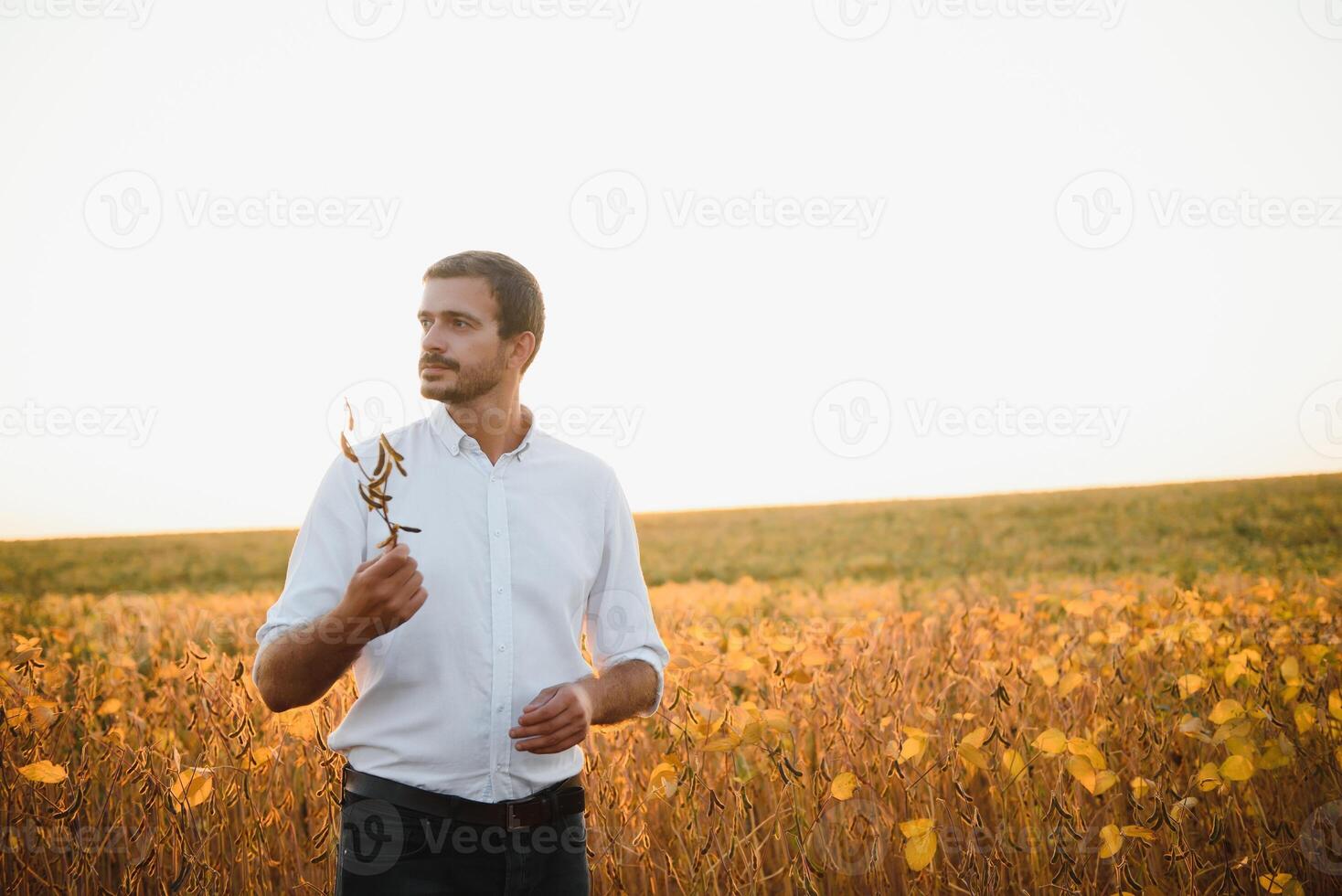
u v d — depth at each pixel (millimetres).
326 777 2926
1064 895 2697
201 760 3062
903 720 3316
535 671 1951
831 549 22125
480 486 1995
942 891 2902
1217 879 2703
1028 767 2908
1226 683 3592
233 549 22609
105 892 2756
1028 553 18891
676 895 2969
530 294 2070
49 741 3246
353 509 1936
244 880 2893
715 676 3602
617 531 2215
